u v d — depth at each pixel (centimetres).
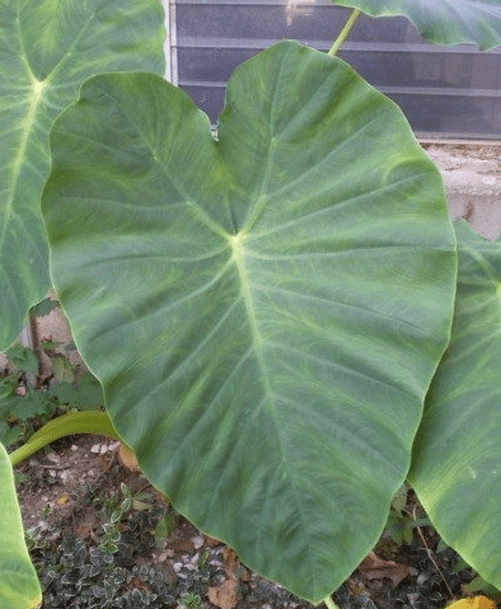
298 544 127
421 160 133
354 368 132
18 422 259
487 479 127
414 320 132
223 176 139
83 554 209
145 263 134
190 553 218
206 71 298
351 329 134
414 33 290
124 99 132
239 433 132
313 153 137
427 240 133
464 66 295
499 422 130
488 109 300
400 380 130
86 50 158
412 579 206
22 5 158
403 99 301
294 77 135
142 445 129
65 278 130
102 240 133
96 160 132
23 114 160
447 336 130
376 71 297
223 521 128
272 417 131
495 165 287
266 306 137
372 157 135
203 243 138
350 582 204
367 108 134
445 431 132
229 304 137
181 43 294
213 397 133
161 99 133
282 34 292
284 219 139
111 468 245
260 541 128
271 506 129
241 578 207
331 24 290
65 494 238
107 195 133
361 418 129
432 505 129
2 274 158
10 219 159
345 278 136
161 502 231
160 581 204
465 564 195
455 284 132
